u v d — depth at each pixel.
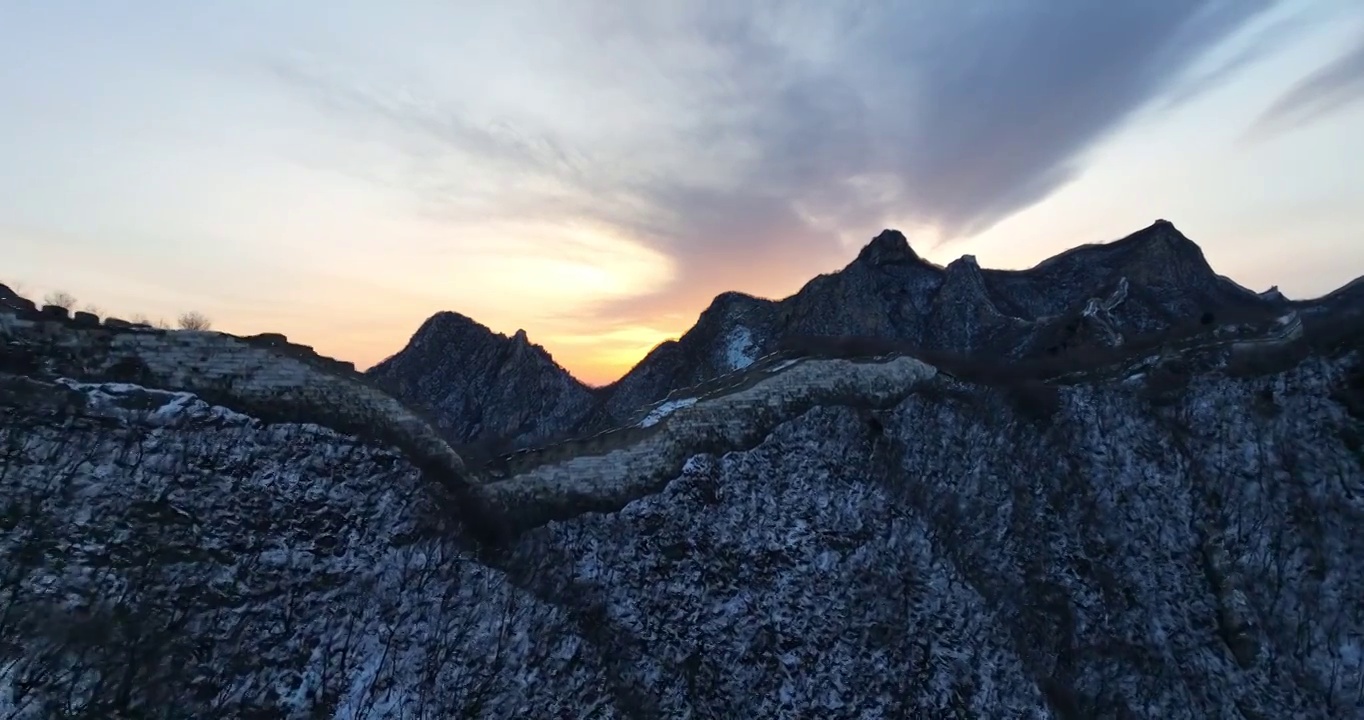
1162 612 28.67
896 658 24.42
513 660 20.19
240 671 17.14
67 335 19.34
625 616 23.42
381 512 21.27
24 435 17.55
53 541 16.69
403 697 18.34
